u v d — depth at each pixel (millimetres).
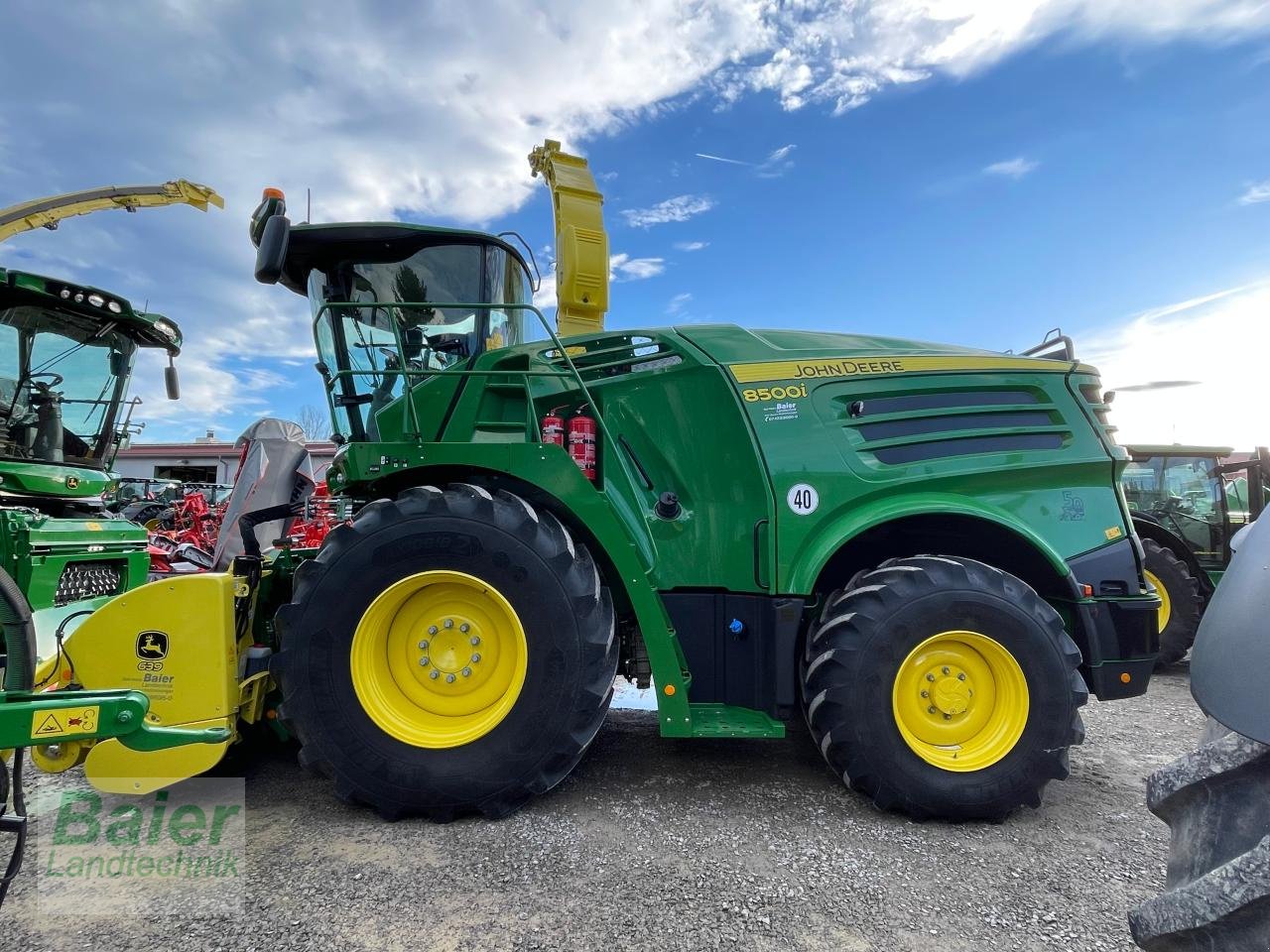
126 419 7172
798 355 3012
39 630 4078
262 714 2877
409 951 1796
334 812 2596
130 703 1582
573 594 2543
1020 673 2600
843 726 2578
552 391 3102
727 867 2240
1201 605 5641
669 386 3029
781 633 2732
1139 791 2930
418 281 3252
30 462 5918
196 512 10508
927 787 2549
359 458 2730
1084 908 2041
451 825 2498
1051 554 2834
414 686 2627
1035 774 2564
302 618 2498
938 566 2670
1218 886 1089
